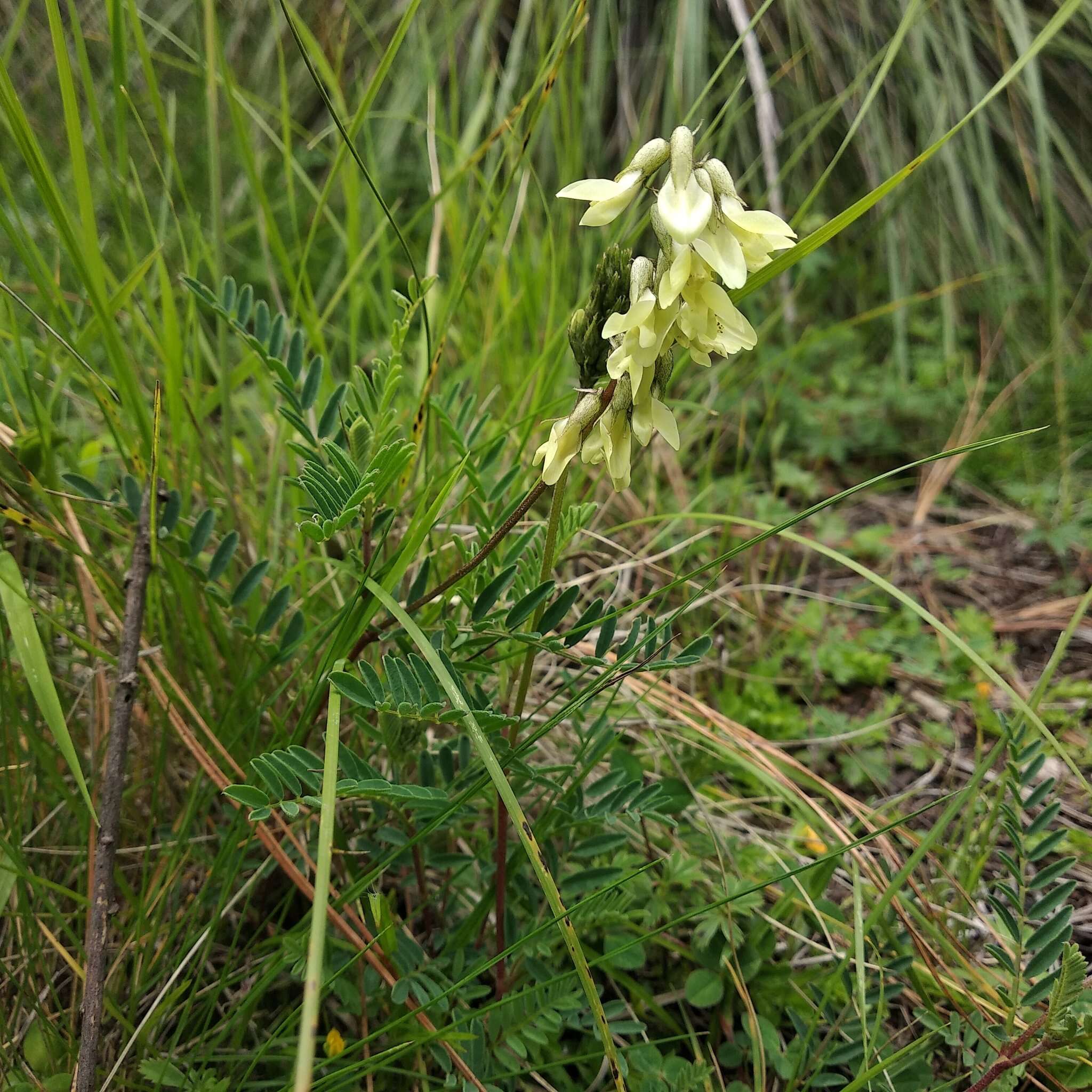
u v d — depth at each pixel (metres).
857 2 0.72
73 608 0.32
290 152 0.35
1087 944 0.31
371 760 0.30
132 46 0.59
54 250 0.36
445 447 0.36
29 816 0.29
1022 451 0.56
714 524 0.47
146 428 0.30
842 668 0.42
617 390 0.22
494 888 0.27
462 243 0.42
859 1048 0.27
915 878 0.33
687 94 0.67
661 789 0.27
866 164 0.69
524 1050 0.25
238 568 0.32
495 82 0.66
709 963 0.29
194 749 0.27
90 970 0.23
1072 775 0.37
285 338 0.32
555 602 0.25
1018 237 0.67
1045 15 0.72
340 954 0.27
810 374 0.62
